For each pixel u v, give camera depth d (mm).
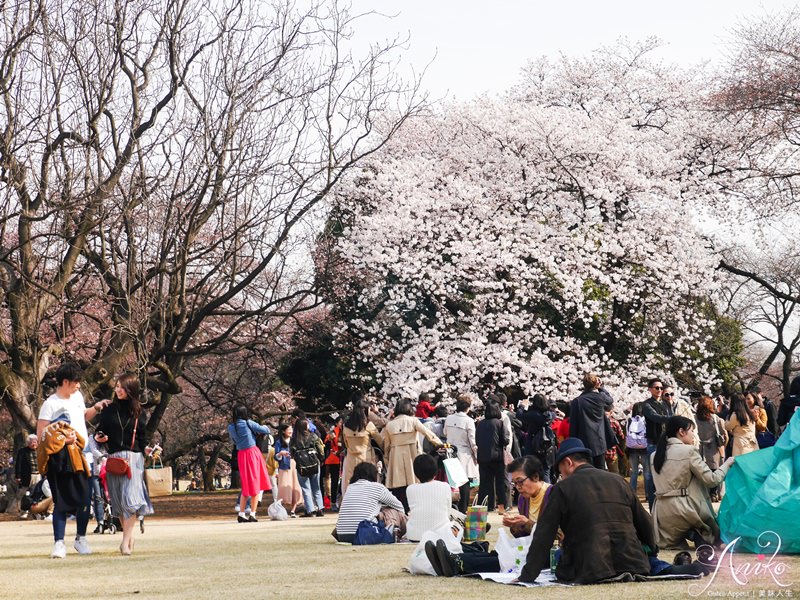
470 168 25391
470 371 22766
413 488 9492
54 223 19797
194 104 20172
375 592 5883
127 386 9297
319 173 21031
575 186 24672
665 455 8406
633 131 25938
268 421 34656
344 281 26375
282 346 28266
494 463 13953
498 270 23422
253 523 15727
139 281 20234
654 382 13453
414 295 24188
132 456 9273
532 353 23500
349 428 14539
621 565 6012
